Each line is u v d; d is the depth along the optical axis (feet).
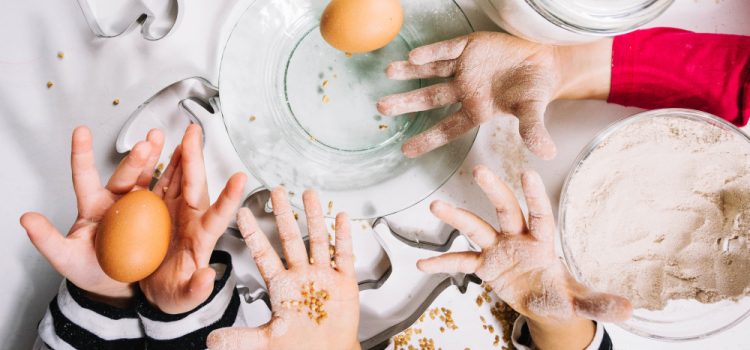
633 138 2.03
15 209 2.07
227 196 1.69
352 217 2.02
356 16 1.81
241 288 2.03
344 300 1.87
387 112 2.00
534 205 1.81
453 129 1.96
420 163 2.04
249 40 2.03
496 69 1.96
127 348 1.89
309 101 2.12
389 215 2.09
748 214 2.00
